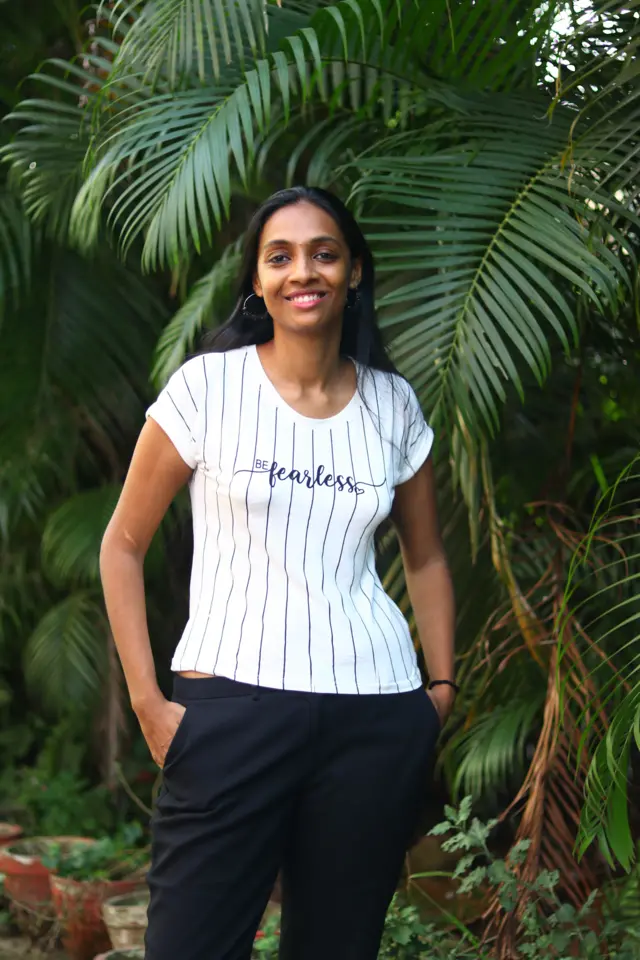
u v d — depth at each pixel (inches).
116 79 104.3
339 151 120.7
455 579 121.0
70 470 170.2
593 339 123.6
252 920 67.7
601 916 101.4
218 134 100.0
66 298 162.4
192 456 69.0
